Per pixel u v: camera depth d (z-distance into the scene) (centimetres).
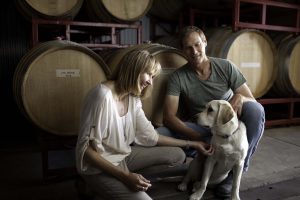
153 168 229
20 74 267
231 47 412
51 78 267
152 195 234
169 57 305
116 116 178
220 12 561
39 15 350
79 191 232
